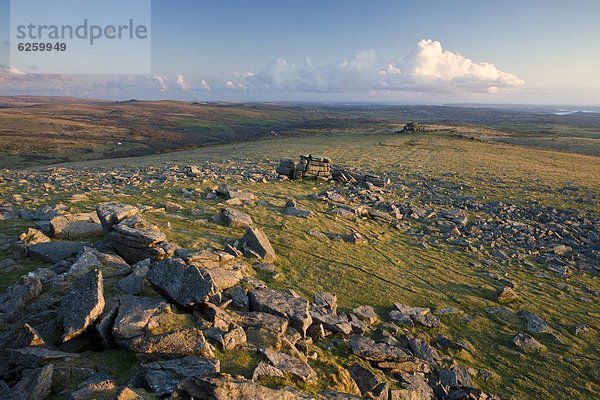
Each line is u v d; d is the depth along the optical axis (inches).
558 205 1517.0
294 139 4220.0
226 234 898.7
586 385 593.6
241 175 1675.7
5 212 896.3
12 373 361.1
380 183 1722.4
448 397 518.9
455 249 1075.3
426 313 722.8
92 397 321.7
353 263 887.1
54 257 644.1
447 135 4259.4
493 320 738.8
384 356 538.6
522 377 599.8
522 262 1018.1
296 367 429.4
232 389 340.2
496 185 1841.8
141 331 414.6
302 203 1278.3
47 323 432.5
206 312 474.6
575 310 799.1
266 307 549.6
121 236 656.4
